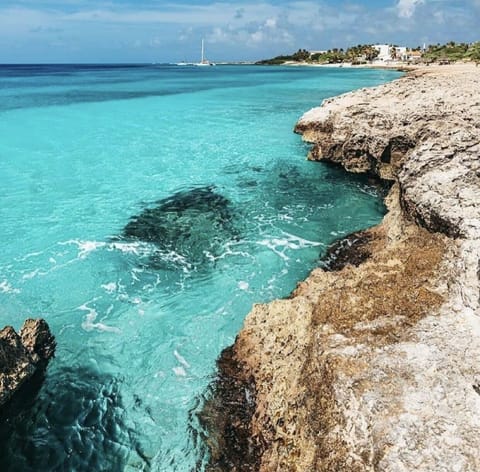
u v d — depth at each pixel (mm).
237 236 16859
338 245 15578
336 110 29812
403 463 5945
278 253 15469
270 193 21266
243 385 9570
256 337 10078
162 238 16859
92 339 11562
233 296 13195
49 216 18906
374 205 19562
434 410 6582
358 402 6828
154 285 13844
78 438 8984
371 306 8797
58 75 116250
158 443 8812
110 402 9750
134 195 21266
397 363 7379
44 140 32094
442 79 36531
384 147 21531
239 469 8023
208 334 11664
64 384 10180
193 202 20297
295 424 7746
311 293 10328
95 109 47250
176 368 10570
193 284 13859
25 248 16156
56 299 13211
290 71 143625
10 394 9578
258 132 35031
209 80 95000
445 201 11562
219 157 27625
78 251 15914
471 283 8719
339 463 6363
